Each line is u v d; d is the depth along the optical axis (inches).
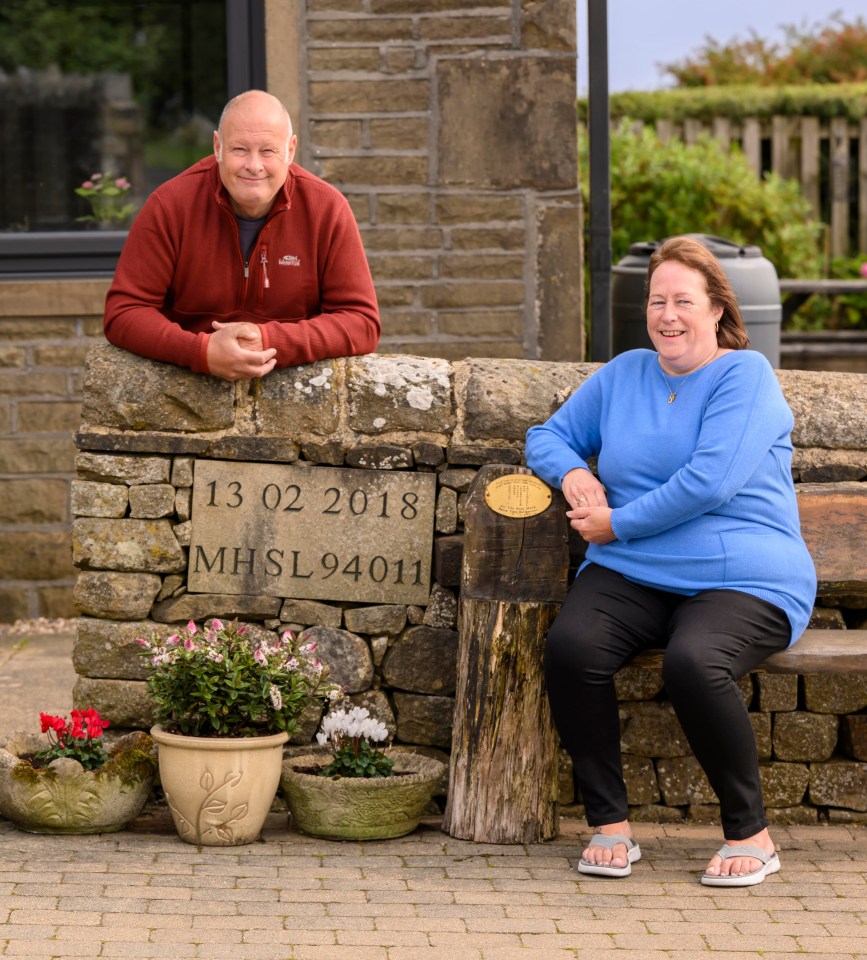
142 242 176.7
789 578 160.4
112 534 177.9
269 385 178.1
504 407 178.7
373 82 244.8
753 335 246.4
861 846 170.1
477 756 166.9
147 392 176.6
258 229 177.8
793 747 179.3
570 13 243.0
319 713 179.0
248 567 178.4
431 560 178.7
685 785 179.6
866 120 434.3
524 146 245.9
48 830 164.9
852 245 440.8
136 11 266.5
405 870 157.0
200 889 149.2
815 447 179.6
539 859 162.1
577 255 248.4
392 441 178.9
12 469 260.4
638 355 171.8
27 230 270.2
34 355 259.0
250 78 259.1
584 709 159.0
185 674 162.6
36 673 229.6
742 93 437.7
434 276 248.8
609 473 166.2
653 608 162.7
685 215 381.4
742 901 149.9
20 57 267.9
